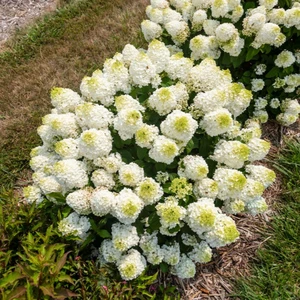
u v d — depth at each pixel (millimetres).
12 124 1808
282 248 1305
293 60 1537
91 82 1129
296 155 1552
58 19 2387
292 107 1626
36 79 2033
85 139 1030
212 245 1112
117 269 1118
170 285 1240
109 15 2400
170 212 1021
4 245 1146
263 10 1490
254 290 1236
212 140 1173
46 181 1143
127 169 1062
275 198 1479
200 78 1178
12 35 2379
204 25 1502
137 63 1155
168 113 1158
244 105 1204
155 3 1638
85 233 1131
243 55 1528
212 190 1061
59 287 986
